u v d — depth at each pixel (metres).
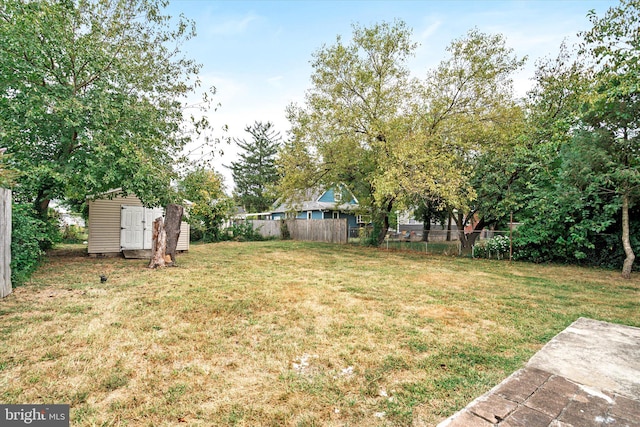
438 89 10.84
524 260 10.02
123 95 7.17
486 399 1.97
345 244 15.20
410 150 9.27
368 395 2.35
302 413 2.12
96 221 9.31
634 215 8.37
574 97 9.17
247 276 6.66
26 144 6.66
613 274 7.80
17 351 2.91
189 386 2.42
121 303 4.46
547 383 2.18
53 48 6.27
